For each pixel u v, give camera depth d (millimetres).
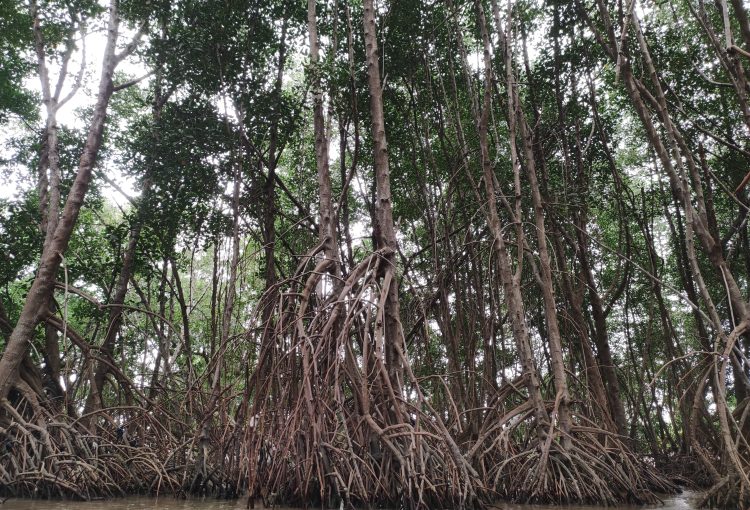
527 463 7625
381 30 12328
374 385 7203
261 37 12516
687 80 11758
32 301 9281
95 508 6332
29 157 15422
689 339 20219
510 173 12883
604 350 12633
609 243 17266
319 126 10594
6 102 14461
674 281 18156
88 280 14039
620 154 16797
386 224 8305
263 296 8164
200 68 11891
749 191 12672
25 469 7535
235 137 12094
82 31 13297
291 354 7227
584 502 7141
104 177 13984
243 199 13398
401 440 6621
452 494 6367
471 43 15000
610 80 13039
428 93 13531
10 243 12945
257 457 6590
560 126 12406
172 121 11953
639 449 12953
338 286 8484
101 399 10180
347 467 6348
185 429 9594
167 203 12445
